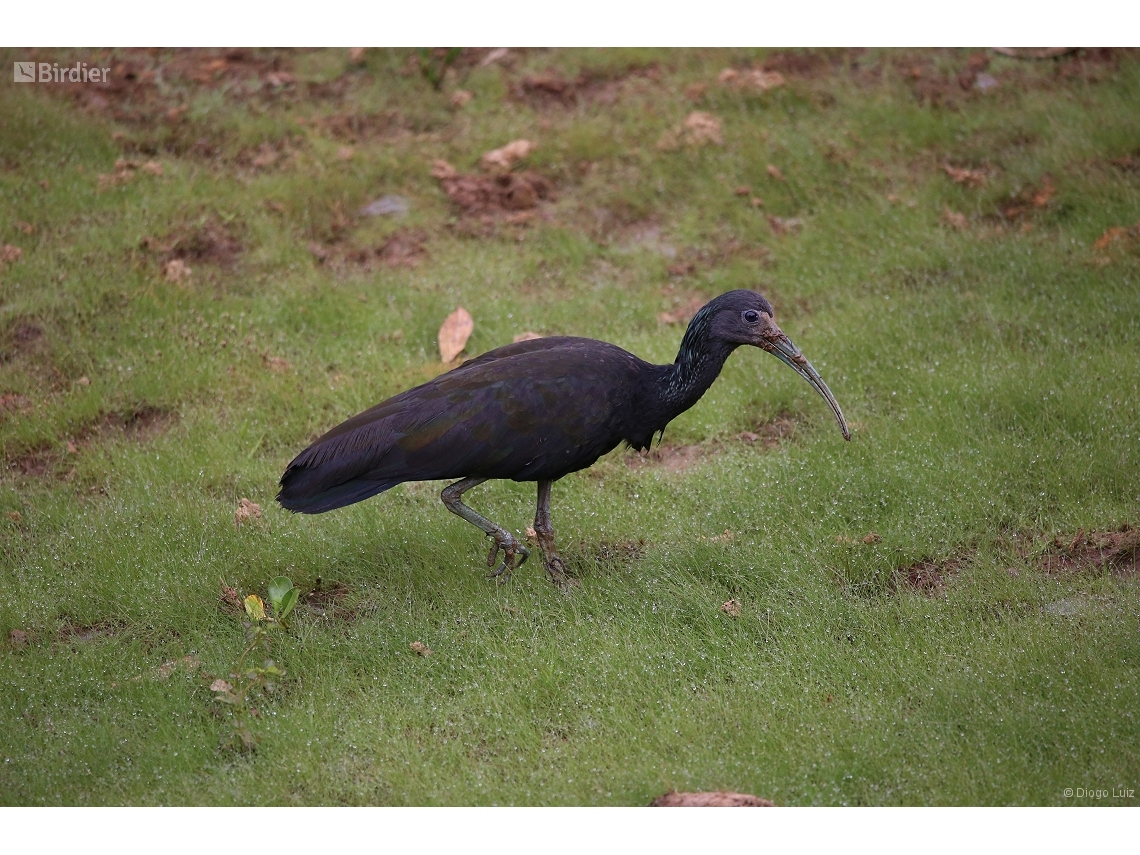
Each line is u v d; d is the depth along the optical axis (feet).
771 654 29.40
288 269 46.09
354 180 50.49
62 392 40.01
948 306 42.24
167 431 38.99
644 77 56.80
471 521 32.24
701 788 25.61
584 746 26.94
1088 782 25.04
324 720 28.12
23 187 47.85
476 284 45.91
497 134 53.31
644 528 34.42
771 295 45.32
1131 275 42.24
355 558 33.50
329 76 57.57
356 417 31.60
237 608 32.04
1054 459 34.96
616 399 32.12
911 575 32.37
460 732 27.81
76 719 28.27
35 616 31.37
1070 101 52.03
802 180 49.75
